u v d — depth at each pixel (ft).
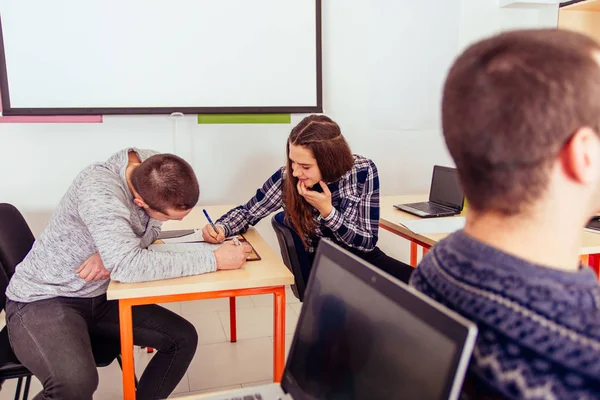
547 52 1.58
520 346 1.53
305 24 9.70
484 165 1.68
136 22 9.04
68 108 9.00
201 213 7.89
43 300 5.30
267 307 9.86
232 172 10.05
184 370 5.74
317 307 2.59
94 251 5.38
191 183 5.13
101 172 5.32
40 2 8.64
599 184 1.66
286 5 9.56
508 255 1.67
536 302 1.54
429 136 10.90
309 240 6.80
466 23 10.66
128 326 4.91
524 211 1.68
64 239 5.30
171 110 9.40
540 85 1.55
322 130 6.17
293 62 9.77
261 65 9.64
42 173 9.29
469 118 1.67
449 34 10.52
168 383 5.67
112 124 9.41
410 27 10.32
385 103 10.50
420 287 2.03
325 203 6.26
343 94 10.31
